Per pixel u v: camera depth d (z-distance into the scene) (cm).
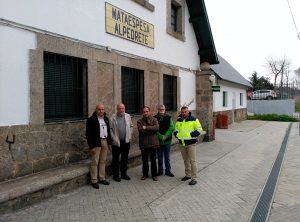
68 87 702
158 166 785
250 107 3497
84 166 660
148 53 992
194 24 1324
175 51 1182
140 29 945
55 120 657
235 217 516
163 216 515
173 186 686
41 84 605
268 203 587
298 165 929
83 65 732
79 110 735
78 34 702
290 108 3316
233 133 1756
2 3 533
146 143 721
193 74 1354
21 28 566
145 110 728
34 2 592
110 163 741
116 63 830
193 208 554
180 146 733
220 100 2117
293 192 657
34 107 591
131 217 507
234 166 899
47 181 556
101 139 662
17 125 561
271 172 832
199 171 830
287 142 1427
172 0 1165
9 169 546
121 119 714
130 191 642
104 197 599
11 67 550
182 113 734
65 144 668
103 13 784
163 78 1134
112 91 818
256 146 1293
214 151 1147
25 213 504
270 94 4088
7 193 483
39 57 600
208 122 1379
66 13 668
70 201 569
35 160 596
